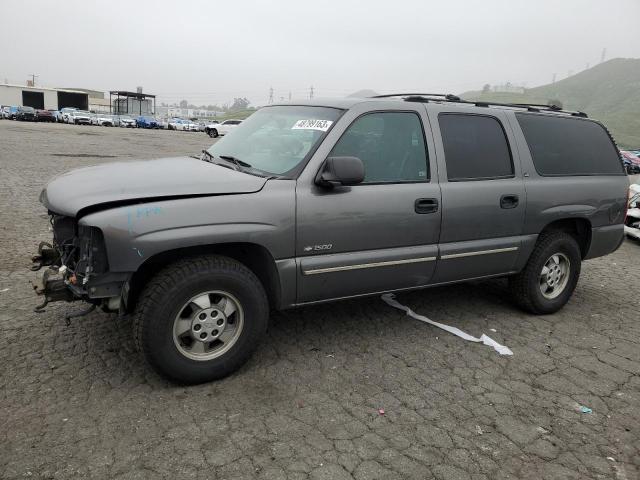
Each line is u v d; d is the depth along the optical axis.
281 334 4.29
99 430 2.90
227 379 3.53
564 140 5.05
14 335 3.97
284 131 4.01
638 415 3.37
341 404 3.30
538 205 4.69
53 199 3.32
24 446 2.74
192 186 3.29
